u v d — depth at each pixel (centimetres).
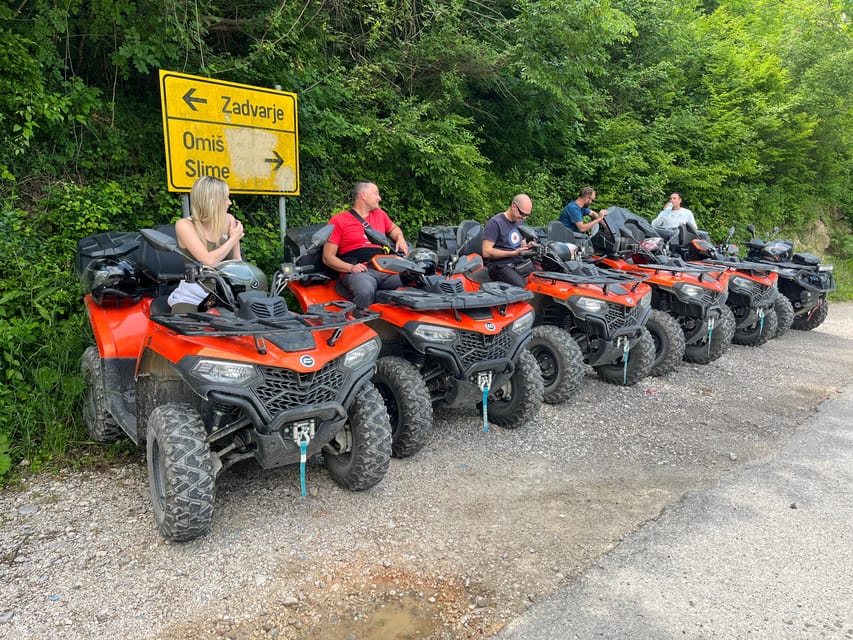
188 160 564
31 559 311
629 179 1249
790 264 939
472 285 534
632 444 489
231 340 323
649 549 337
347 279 473
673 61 1492
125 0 603
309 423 329
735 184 1517
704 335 711
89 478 398
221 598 286
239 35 771
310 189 805
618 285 587
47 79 602
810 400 616
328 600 288
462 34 994
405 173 891
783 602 293
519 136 1134
